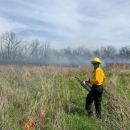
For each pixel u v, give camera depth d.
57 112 6.32
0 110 6.28
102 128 5.64
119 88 10.26
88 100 6.82
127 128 5.21
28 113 6.36
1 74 14.58
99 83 6.70
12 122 5.68
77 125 5.79
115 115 6.21
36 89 9.59
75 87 10.94
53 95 8.53
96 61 6.80
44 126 5.65
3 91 8.52
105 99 8.37
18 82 11.23
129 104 6.43
